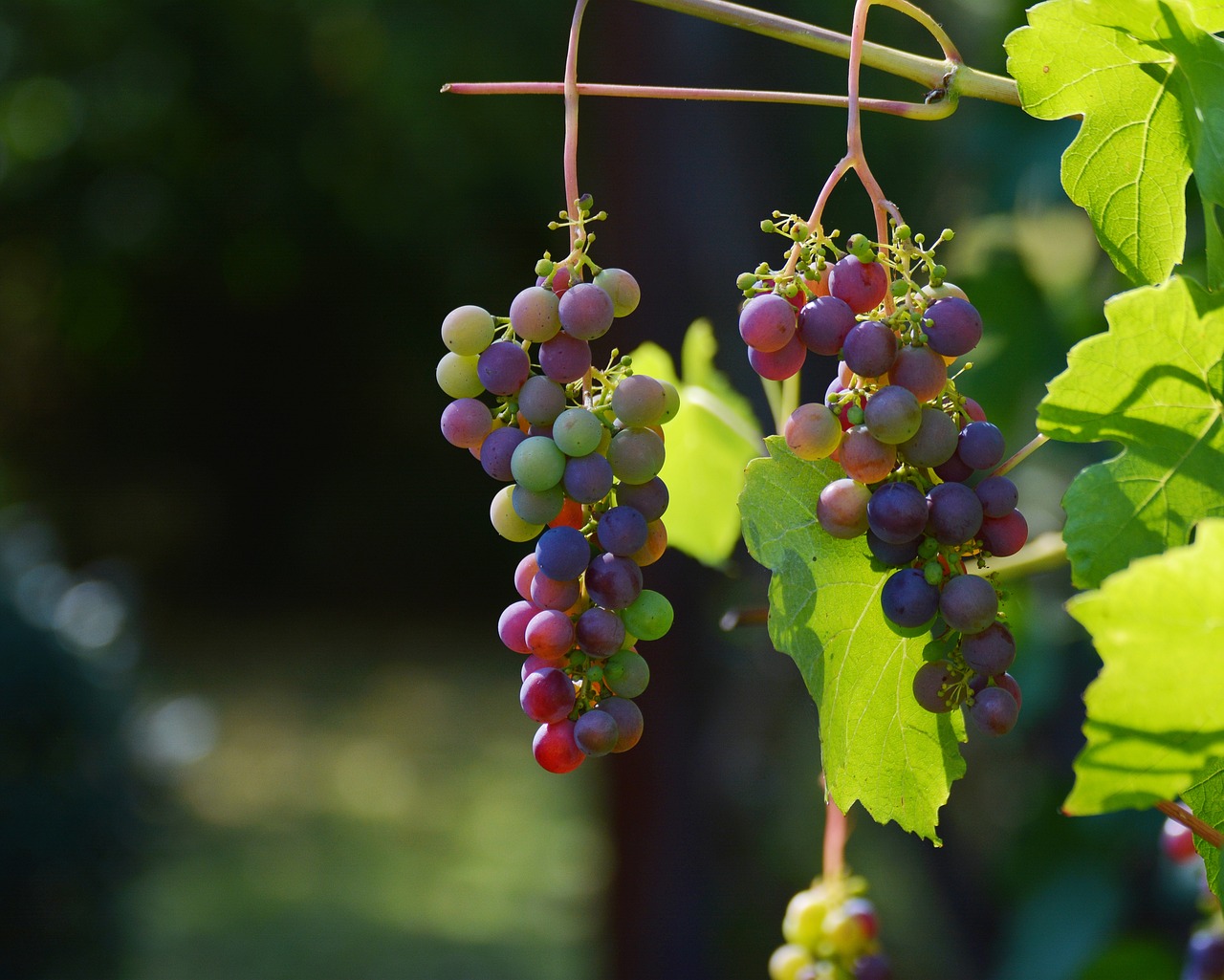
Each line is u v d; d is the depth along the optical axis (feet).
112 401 59.82
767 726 19.60
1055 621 9.21
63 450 59.36
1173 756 2.53
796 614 3.55
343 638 53.31
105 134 53.83
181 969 27.25
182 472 60.13
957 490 3.10
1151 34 3.59
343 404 60.39
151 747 23.77
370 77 51.06
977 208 8.75
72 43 51.55
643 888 19.33
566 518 3.44
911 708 3.65
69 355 59.00
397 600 58.39
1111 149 3.65
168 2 51.11
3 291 57.77
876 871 22.57
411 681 47.80
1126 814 8.81
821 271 3.32
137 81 52.75
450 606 58.18
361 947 28.55
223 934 28.94
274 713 43.75
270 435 60.29
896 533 3.07
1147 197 3.64
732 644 18.95
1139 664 2.47
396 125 51.60
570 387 3.44
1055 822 9.27
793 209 17.30
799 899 5.26
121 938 22.27
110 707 22.26
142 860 22.89
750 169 16.60
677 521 6.24
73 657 21.95
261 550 59.67
